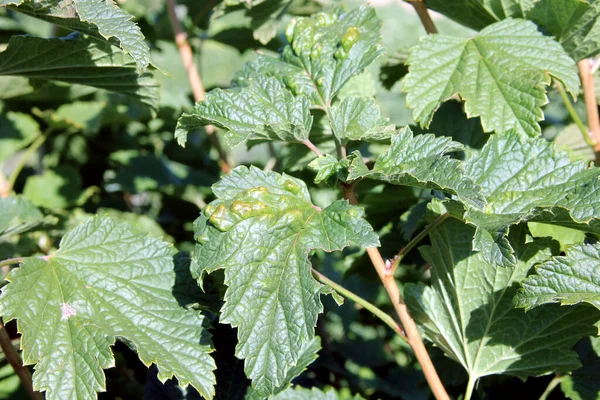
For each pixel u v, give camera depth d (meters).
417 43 0.55
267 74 0.54
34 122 0.77
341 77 0.53
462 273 0.51
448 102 0.59
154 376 0.55
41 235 0.69
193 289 0.51
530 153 0.50
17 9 0.49
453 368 0.57
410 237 0.57
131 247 0.51
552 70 0.53
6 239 0.63
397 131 0.50
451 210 0.48
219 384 0.53
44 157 0.87
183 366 0.48
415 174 0.47
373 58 0.52
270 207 0.47
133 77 0.55
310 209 0.48
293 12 0.69
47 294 0.49
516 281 0.51
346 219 0.47
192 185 0.75
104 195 0.86
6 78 0.68
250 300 0.47
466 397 0.52
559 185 0.49
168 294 0.50
